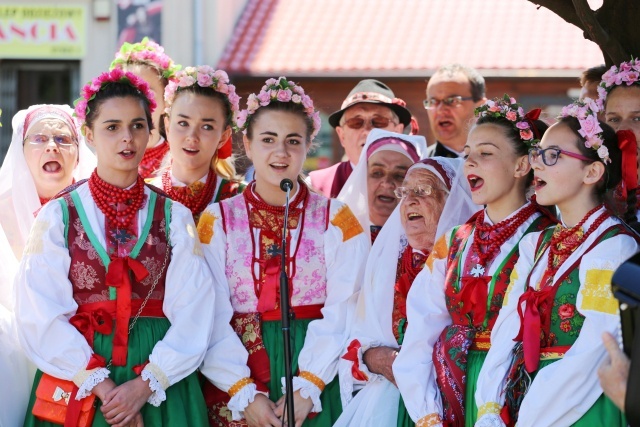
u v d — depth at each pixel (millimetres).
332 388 6047
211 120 6637
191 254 5828
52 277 5617
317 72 17391
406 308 5895
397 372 5625
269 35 18547
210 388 6012
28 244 5699
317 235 6129
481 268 5559
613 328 4918
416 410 5535
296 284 6035
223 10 17969
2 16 16750
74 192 5844
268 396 5871
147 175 7246
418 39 18344
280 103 6141
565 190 5188
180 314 5723
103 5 16562
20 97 16906
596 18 5914
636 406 4191
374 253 6176
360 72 17328
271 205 6133
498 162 5609
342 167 7969
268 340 5953
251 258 6039
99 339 5633
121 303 5641
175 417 5660
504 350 5277
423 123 17375
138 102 5816
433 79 8609
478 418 5223
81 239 5703
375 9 19406
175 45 16375
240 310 6016
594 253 5070
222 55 17859
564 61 17266
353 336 6012
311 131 6254
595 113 5215
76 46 16719
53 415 5582
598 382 4934
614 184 5254
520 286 5344
